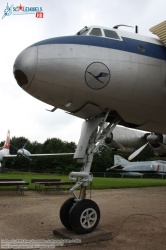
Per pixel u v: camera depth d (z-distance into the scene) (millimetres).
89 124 8023
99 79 7043
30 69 6652
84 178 7230
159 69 8055
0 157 40094
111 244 6008
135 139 14375
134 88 7629
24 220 8375
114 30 8008
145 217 8805
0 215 9164
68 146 80188
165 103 8281
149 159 64250
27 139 87188
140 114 8312
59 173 57250
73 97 7164
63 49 6895
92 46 7227
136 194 14859
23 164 65625
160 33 8766
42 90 6969
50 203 11852
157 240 6305
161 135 13438
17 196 14258
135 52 7777
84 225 6465
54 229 6867
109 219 8508
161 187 18969
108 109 7758
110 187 18344
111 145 12086
